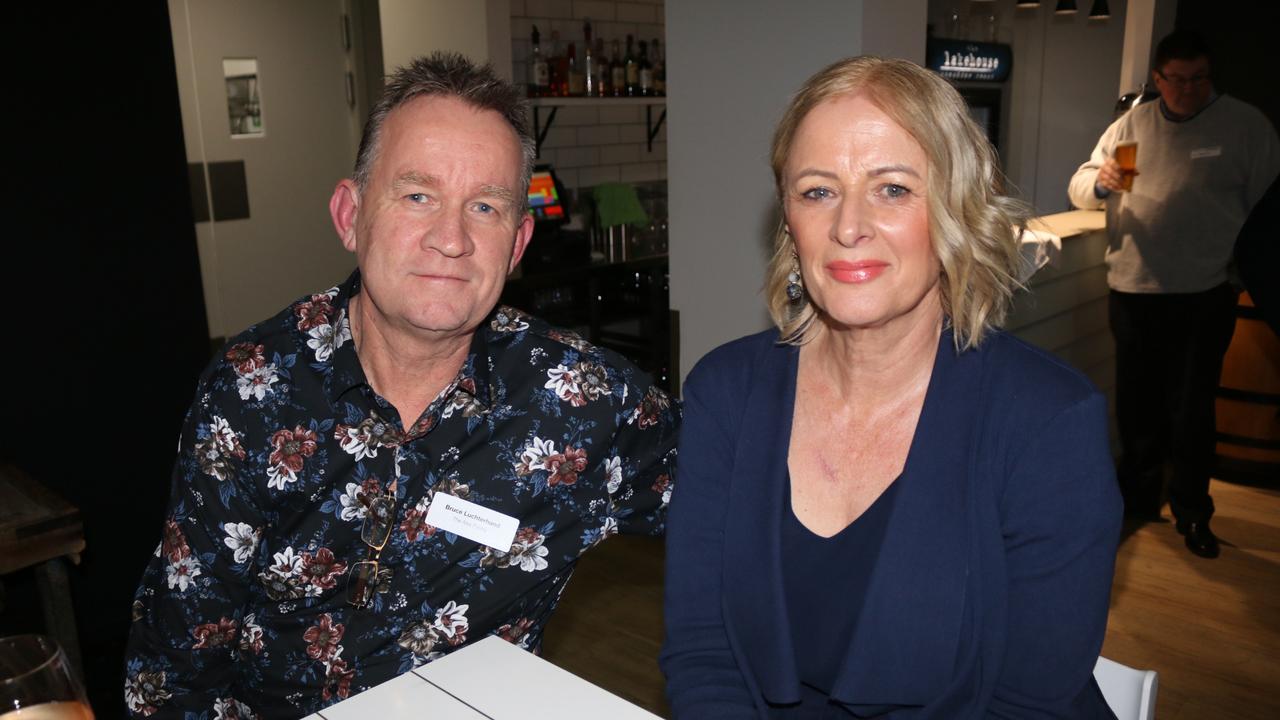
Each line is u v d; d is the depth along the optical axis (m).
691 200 2.92
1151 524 3.72
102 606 2.82
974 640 1.07
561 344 1.41
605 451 1.39
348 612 1.32
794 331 1.27
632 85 5.20
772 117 2.67
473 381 1.32
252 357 1.33
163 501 2.92
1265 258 2.57
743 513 1.22
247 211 4.26
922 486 1.10
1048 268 3.38
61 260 2.62
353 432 1.30
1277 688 2.57
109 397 2.77
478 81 1.27
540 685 1.09
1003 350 1.13
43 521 1.91
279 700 1.36
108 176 2.67
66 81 2.56
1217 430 4.09
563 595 3.13
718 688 1.20
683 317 3.04
